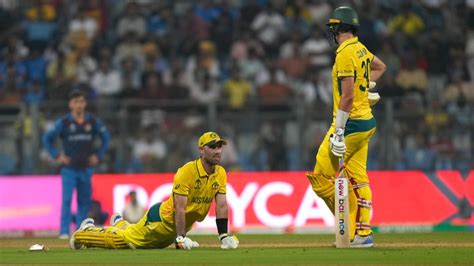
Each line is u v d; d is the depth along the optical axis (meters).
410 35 79.69
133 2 78.75
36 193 57.72
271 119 62.53
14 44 75.81
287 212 56.19
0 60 74.19
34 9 78.75
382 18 80.50
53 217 57.50
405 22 80.31
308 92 73.31
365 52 33.75
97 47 77.00
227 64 77.12
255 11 79.75
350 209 34.34
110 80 73.50
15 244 41.19
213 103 62.34
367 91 34.12
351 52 32.97
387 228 56.97
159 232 33.81
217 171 33.53
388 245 36.38
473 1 82.44
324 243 39.03
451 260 28.41
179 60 76.56
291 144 62.34
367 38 77.06
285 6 80.00
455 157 62.25
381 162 61.56
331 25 33.75
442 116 62.44
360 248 33.59
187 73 75.06
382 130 61.78
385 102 62.53
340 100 32.91
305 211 56.12
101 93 73.25
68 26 78.88
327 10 80.56
